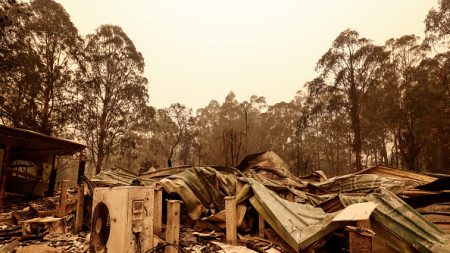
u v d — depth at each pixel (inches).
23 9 1060.5
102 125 1374.3
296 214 268.8
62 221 348.5
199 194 373.4
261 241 265.4
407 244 202.1
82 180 422.3
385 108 1267.2
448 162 1085.1
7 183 616.4
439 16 1080.8
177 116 1886.1
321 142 2028.8
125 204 156.9
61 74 1196.5
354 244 165.3
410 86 1185.4
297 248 217.2
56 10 1221.7
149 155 2155.5
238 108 2386.8
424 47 1251.8
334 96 1405.0
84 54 1349.7
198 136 2062.0
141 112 1529.3
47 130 1101.7
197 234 304.5
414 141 1159.6
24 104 1068.5
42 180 721.0
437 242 199.2
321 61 1498.5
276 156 637.9
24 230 318.0
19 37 948.0
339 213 212.7
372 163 1780.3
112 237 160.9
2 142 475.5
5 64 834.2
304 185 549.0
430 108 1071.6
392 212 227.3
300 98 2257.6
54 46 1192.2
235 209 284.5
